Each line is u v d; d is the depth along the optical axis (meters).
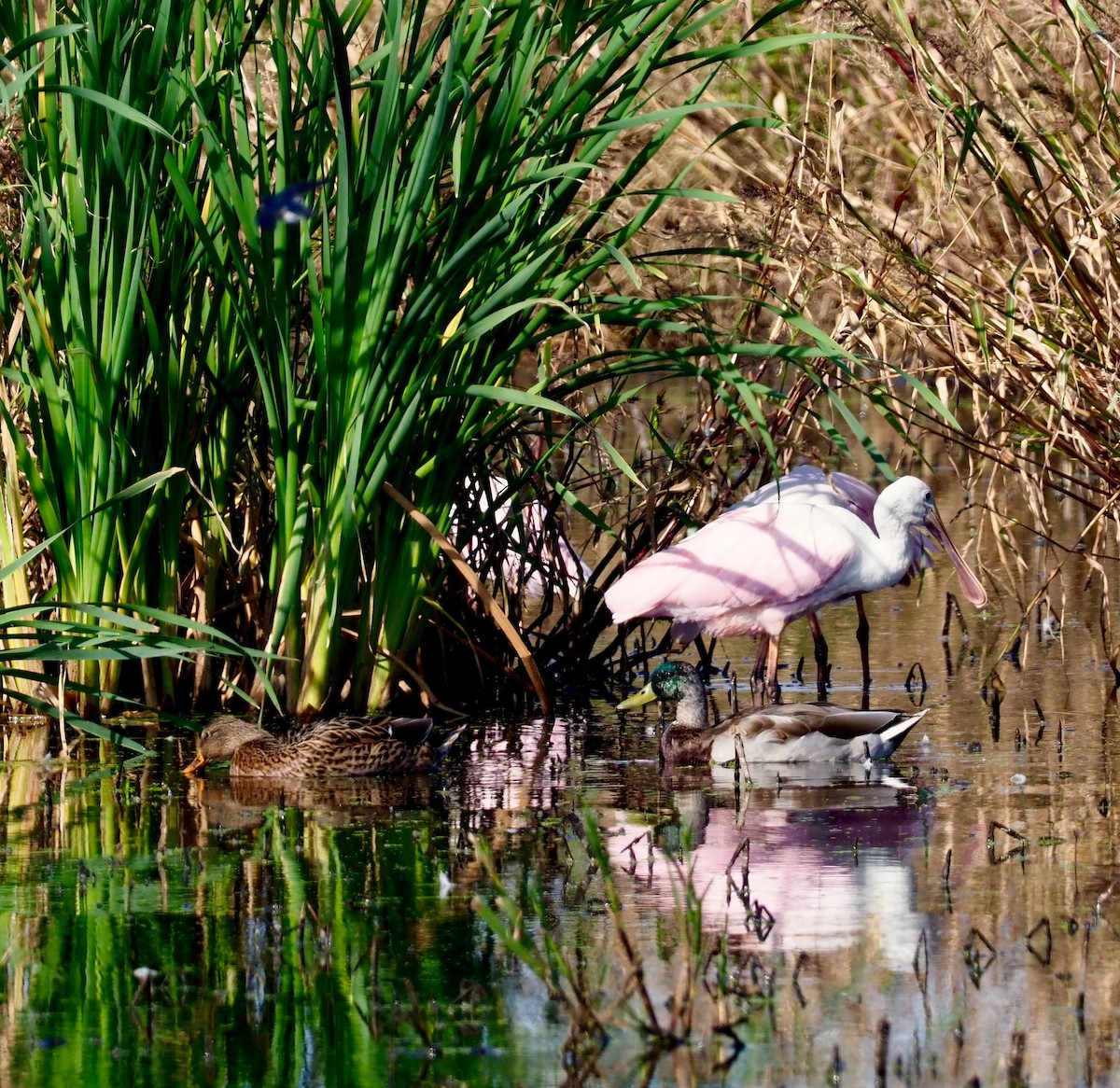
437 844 10.65
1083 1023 7.70
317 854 10.45
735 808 11.40
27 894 9.68
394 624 13.83
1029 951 8.54
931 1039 7.56
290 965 8.58
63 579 13.36
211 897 9.62
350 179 12.34
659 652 16.55
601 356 13.13
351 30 13.09
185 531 14.49
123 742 12.57
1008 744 13.02
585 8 12.81
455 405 13.38
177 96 12.34
